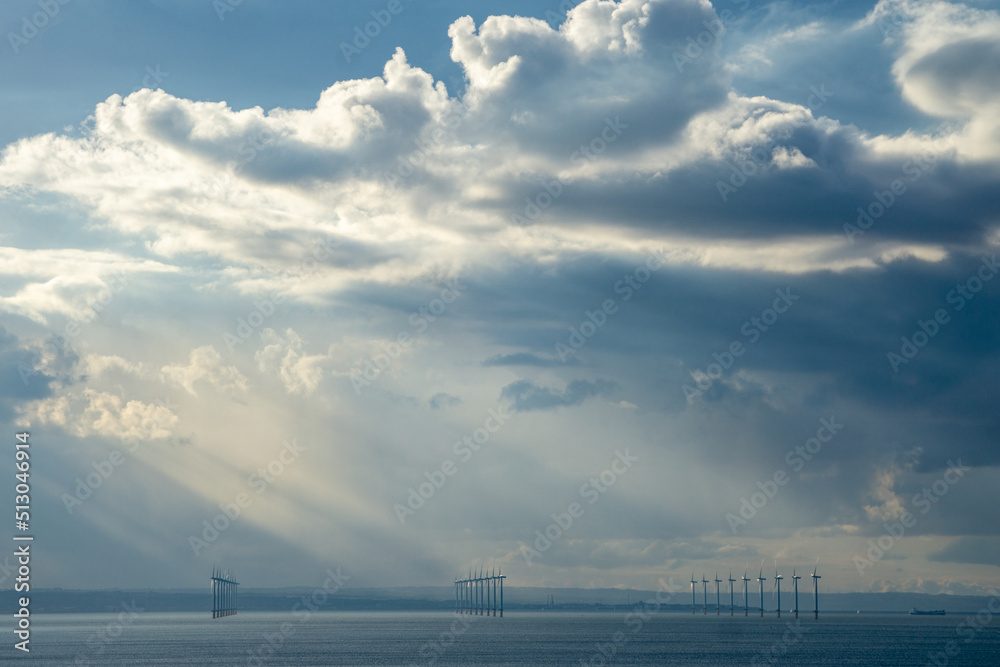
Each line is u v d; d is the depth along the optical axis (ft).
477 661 452.76
